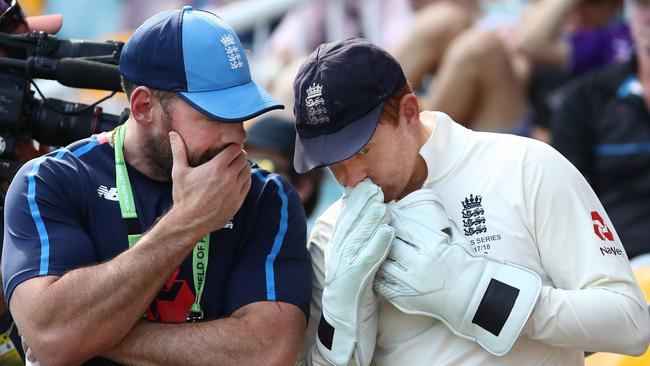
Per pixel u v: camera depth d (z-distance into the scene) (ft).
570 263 37.78
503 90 71.10
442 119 39.73
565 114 65.82
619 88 64.69
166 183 39.91
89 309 37.24
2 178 41.63
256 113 37.47
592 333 36.76
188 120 37.52
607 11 77.00
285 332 39.34
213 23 38.29
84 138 42.34
